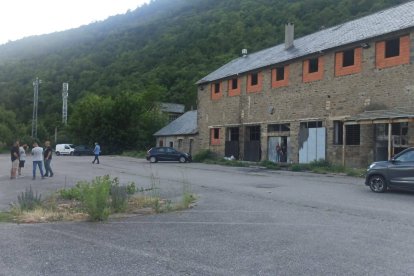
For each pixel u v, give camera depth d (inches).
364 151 960.3
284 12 2588.6
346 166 993.5
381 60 938.7
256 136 1354.6
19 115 3491.6
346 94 1020.5
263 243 289.1
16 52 4884.4
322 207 447.5
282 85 1229.1
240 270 228.5
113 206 426.9
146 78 3159.5
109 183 495.2
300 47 1246.9
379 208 439.8
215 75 1571.1
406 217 386.3
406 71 879.7
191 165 1291.8
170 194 566.9
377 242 290.5
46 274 222.5
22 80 3809.1
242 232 325.4
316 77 1110.4
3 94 3627.0
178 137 1892.2
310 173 947.3
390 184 565.9
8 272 225.9
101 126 2346.2
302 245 283.3
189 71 3058.6
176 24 3858.3
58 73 3786.9
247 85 1376.7
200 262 244.1
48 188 644.7
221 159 1384.1
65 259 251.3
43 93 3558.1
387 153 917.8
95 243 292.0
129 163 1411.2
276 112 1246.9
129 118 2364.7
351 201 492.7
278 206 455.5
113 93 2982.3
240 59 1635.1
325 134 1073.5
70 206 452.8
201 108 1630.2
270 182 726.5
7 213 414.6
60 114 3373.5
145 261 246.8
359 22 1145.4
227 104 1473.9
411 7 1008.2
